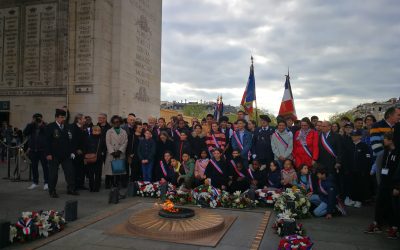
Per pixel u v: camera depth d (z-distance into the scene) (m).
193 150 10.56
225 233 6.13
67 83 15.99
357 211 8.45
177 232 5.71
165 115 39.69
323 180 7.86
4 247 5.31
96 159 9.91
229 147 10.26
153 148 10.33
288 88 12.76
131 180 10.73
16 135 16.09
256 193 8.49
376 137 7.64
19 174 11.65
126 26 17.02
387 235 6.34
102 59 15.73
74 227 6.34
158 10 21.09
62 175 12.97
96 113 15.49
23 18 16.80
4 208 7.77
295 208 7.55
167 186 9.09
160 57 21.42
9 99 16.92
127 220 6.51
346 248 5.60
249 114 13.29
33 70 16.64
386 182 6.41
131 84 17.58
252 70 13.53
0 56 17.09
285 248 4.95
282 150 9.48
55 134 9.07
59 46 16.28
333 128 10.42
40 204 8.20
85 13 15.75
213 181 9.38
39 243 5.50
